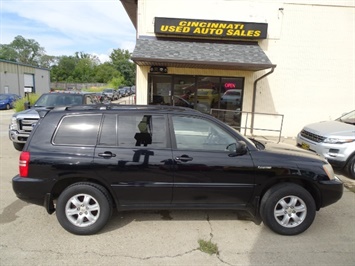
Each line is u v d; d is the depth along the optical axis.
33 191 3.21
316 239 3.35
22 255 2.86
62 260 2.80
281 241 3.29
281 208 3.44
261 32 9.64
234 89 10.32
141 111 3.50
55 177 3.20
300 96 10.50
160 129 3.45
